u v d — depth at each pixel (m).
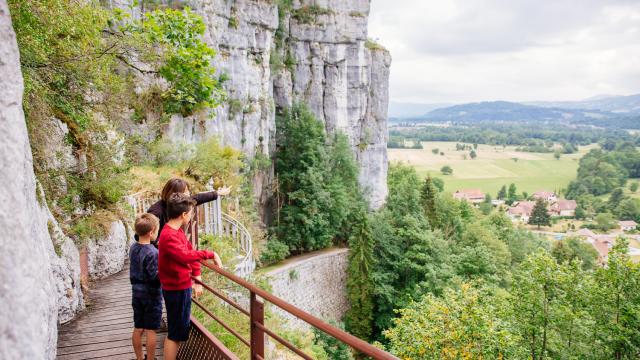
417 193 39.84
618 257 17.09
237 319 9.40
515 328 17.41
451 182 158.88
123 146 11.40
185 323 4.40
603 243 85.19
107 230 9.56
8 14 2.14
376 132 49.50
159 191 15.78
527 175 175.50
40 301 2.15
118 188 10.14
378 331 34.69
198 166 21.14
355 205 39.56
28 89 6.73
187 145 21.95
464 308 14.99
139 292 5.05
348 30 43.97
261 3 35.00
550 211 124.44
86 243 8.57
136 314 5.11
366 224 33.09
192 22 10.81
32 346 1.96
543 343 17.34
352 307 33.81
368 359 29.39
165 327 6.51
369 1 45.03
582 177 150.38
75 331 6.54
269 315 15.45
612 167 146.25
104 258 9.39
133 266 5.12
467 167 183.62
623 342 16.41
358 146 48.16
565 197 143.75
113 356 5.78
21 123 2.19
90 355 5.80
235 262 12.27
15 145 2.08
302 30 42.09
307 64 42.84
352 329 33.62
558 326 17.44
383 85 49.28
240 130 34.16
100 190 9.85
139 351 5.21
